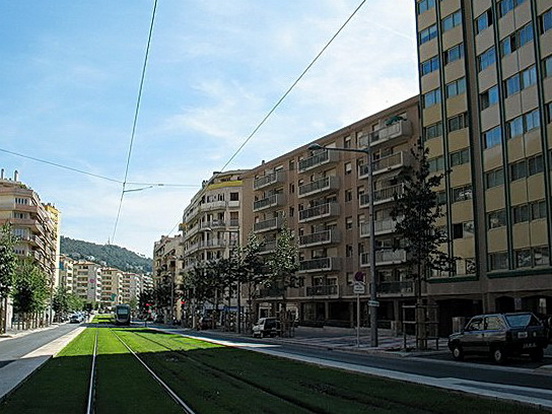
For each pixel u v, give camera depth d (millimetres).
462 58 44406
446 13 46062
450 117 45125
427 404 11734
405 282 51375
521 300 38531
